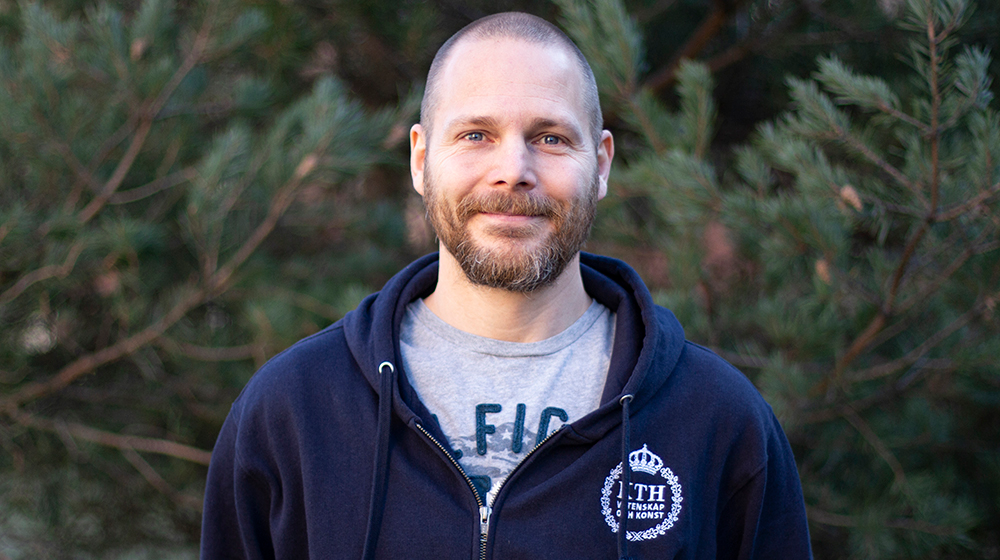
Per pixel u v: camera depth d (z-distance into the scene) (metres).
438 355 1.30
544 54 1.26
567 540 1.17
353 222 3.53
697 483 1.25
